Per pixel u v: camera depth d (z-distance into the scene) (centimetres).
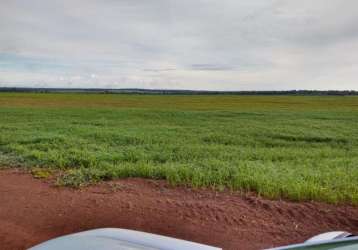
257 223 694
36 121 3095
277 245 602
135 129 2466
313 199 830
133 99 8481
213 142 1948
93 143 1744
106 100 7856
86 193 883
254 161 1308
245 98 9650
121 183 980
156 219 709
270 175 1006
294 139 2214
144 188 934
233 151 1566
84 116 3756
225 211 748
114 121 3197
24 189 920
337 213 743
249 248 591
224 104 6625
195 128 2627
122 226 677
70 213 739
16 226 665
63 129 2370
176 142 1859
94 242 279
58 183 962
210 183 967
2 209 759
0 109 4741
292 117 3809
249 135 2284
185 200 824
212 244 605
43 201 816
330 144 1989
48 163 1240
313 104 6694
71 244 277
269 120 3462
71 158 1286
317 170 1127
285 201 827
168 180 991
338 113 4375
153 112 4416
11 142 1750
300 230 666
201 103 6950
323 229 672
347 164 1276
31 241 602
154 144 1741
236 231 658
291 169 1127
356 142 2056
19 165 1229
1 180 1023
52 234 636
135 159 1325
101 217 718
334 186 913
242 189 914
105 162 1208
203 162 1232
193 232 652
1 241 596
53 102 6850
